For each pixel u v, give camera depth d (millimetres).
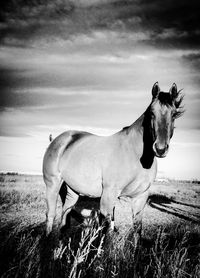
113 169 3980
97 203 8602
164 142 3244
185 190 14188
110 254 2814
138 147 3873
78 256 2230
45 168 4965
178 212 7891
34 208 7152
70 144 4762
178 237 4574
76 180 4477
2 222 4949
